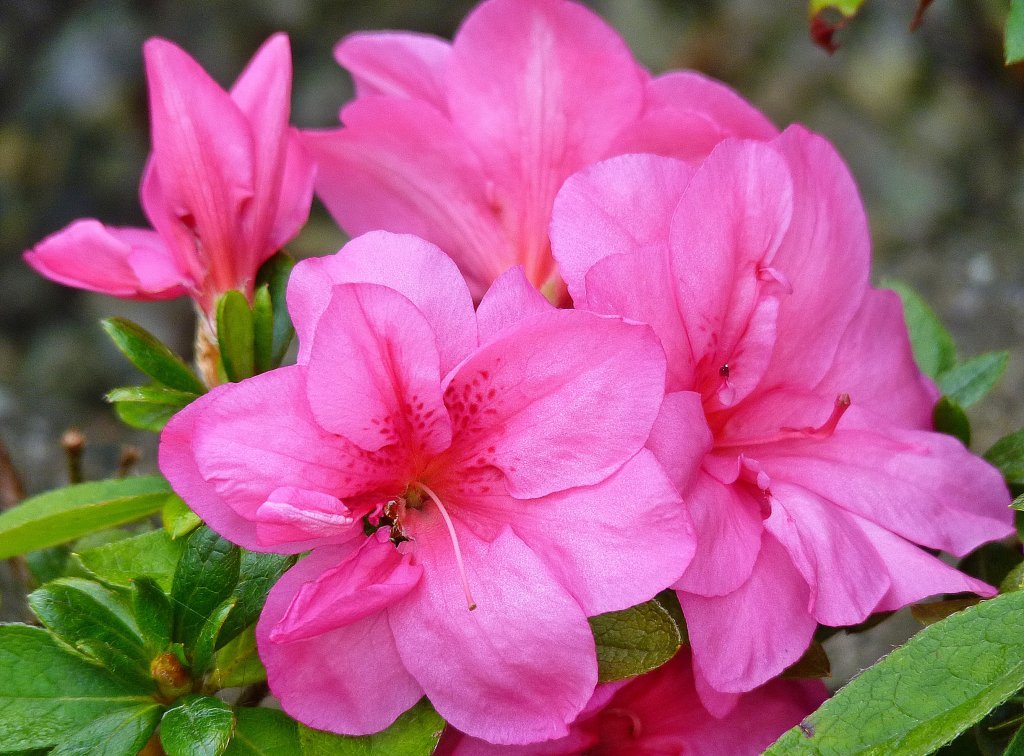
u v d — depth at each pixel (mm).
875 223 565
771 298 202
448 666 180
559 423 181
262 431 176
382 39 233
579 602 177
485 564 182
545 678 177
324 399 176
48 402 427
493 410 183
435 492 190
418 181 226
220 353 219
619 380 178
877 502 205
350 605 173
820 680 212
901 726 170
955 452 210
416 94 235
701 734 208
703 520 188
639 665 187
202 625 193
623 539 178
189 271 225
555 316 175
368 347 176
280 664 180
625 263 186
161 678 191
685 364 195
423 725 186
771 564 193
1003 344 389
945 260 447
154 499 221
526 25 215
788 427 211
